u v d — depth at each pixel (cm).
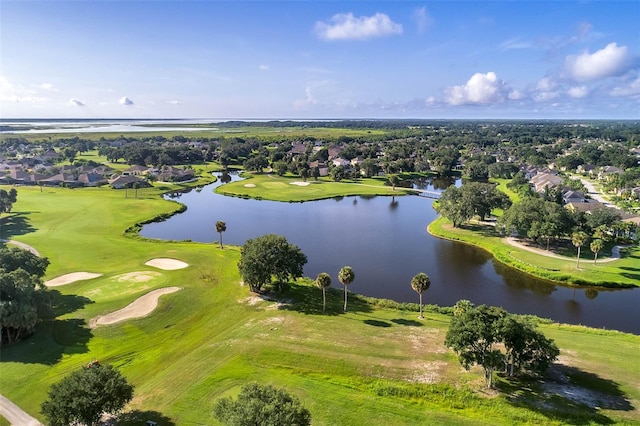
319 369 4250
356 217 12344
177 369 4316
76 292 6178
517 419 3491
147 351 4719
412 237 10194
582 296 6738
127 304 5775
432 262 8381
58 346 4722
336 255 8800
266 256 6031
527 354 3903
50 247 8412
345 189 16688
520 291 6962
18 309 4638
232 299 6088
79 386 3272
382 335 4972
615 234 9544
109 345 4806
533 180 18038
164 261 7675
